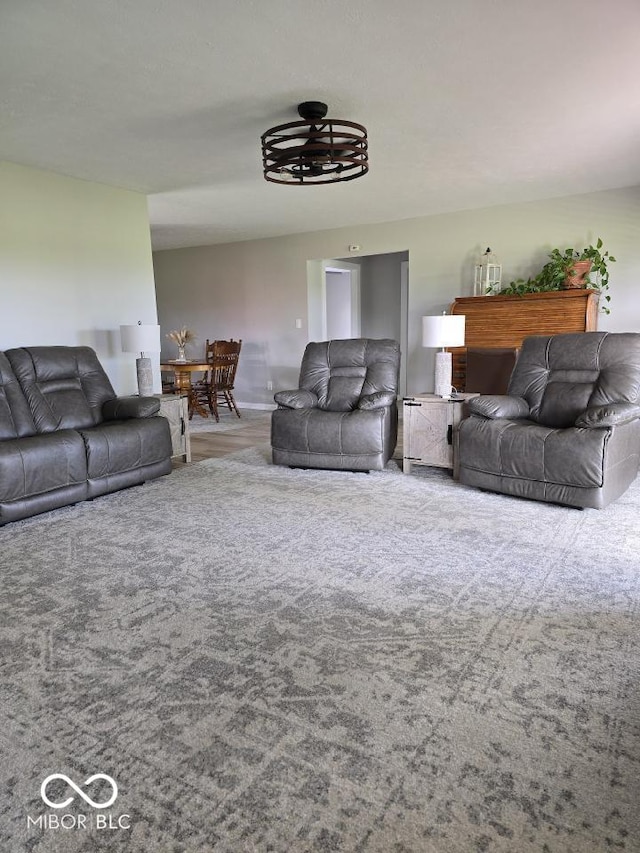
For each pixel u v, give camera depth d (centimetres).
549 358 408
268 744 154
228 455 508
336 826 129
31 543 304
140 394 481
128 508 360
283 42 256
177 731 160
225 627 214
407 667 187
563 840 124
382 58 273
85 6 222
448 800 135
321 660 192
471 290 643
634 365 370
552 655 192
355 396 469
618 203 549
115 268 521
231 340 832
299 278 767
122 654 198
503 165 462
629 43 261
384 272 864
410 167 464
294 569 264
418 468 449
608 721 160
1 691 179
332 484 408
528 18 239
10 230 439
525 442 349
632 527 311
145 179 486
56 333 477
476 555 277
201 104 325
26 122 350
